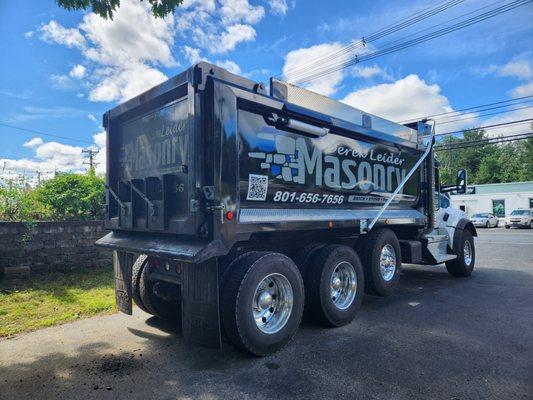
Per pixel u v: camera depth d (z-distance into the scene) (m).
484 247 15.91
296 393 3.41
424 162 8.05
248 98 4.34
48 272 8.20
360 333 5.00
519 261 11.63
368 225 6.19
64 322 5.49
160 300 5.36
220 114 4.04
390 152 6.98
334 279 5.41
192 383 3.62
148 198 4.75
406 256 7.36
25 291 6.90
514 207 40.84
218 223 3.97
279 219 4.71
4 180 8.82
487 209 42.59
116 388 3.54
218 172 3.97
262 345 4.18
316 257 5.24
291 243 5.49
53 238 8.31
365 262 6.27
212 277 3.97
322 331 5.10
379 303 6.54
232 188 4.12
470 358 4.15
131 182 4.93
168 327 5.28
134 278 5.43
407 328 5.19
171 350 4.45
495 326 5.26
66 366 4.03
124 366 4.02
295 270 4.63
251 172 4.48
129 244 4.90
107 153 5.55
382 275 6.43
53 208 9.57
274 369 3.91
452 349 4.41
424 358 4.15
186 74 4.13
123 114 5.33
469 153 69.81
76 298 6.59
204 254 3.84
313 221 5.18
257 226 4.40
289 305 4.52
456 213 9.20
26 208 8.70
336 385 3.55
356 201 6.23
